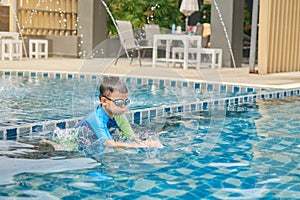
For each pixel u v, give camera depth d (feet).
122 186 6.72
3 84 20.02
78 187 6.63
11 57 34.99
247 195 6.42
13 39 36.35
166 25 52.75
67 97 15.42
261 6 28.37
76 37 41.11
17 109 13.26
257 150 9.25
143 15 52.65
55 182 6.83
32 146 9.07
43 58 39.58
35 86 19.47
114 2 51.57
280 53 30.53
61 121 11.05
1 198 6.11
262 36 28.48
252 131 11.28
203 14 54.13
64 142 9.31
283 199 6.26
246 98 17.72
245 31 54.24
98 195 6.32
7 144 9.23
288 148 9.50
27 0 41.22
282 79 25.22
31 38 41.81
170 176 7.24
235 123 12.42
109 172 7.38
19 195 6.24
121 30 30.04
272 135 10.85
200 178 7.20
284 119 13.20
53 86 19.49
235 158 8.53
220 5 35.70
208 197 6.32
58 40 42.14
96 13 41.01
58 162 7.90
